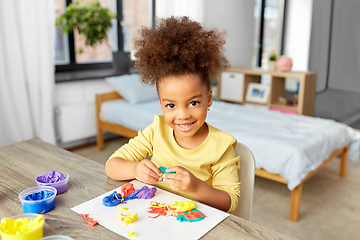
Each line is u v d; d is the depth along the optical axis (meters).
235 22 4.07
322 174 2.64
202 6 3.81
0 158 1.10
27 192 0.81
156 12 3.77
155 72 0.78
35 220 0.65
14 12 2.46
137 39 0.87
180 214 0.73
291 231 1.85
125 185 0.84
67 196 0.83
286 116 2.59
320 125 2.34
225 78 3.80
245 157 1.01
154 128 1.02
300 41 4.27
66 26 3.00
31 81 2.65
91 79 3.16
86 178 0.95
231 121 2.44
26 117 2.64
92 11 3.04
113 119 2.91
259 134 2.10
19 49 2.53
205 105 0.81
